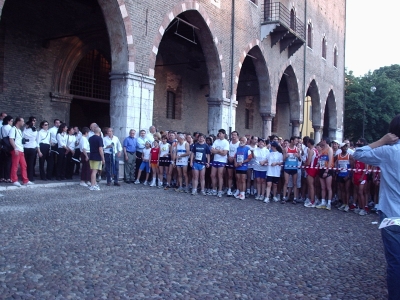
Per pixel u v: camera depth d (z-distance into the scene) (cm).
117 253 555
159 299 409
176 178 1342
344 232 789
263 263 554
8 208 799
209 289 445
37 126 1599
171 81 2328
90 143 1130
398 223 351
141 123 1420
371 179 1059
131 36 1361
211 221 805
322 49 3238
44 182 1167
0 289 409
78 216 768
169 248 595
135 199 1013
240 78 2891
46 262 500
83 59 1859
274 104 2406
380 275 530
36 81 1595
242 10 2047
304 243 679
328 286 479
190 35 2111
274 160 1129
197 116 2584
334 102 3575
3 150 1069
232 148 1219
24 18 1529
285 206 1082
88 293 413
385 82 4497
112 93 1379
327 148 1076
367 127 4475
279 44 2427
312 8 2981
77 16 1722
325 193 1093
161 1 1489
